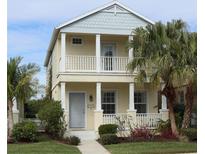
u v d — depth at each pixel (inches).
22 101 778.2
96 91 872.3
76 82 866.8
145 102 940.0
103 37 921.5
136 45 750.5
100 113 834.8
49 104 805.2
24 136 705.0
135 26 876.0
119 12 873.5
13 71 743.1
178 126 808.3
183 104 925.2
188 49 706.2
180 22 743.1
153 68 729.0
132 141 713.6
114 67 880.9
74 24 849.5
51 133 777.6
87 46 923.4
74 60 862.5
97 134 817.5
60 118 783.7
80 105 904.9
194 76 684.7
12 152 578.2
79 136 816.9
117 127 792.3
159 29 730.2
